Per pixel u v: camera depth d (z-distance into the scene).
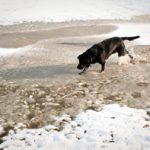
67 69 12.14
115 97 8.96
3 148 6.49
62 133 6.94
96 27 23.88
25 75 11.59
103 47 11.32
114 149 6.21
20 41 18.89
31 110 8.36
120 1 35.97
